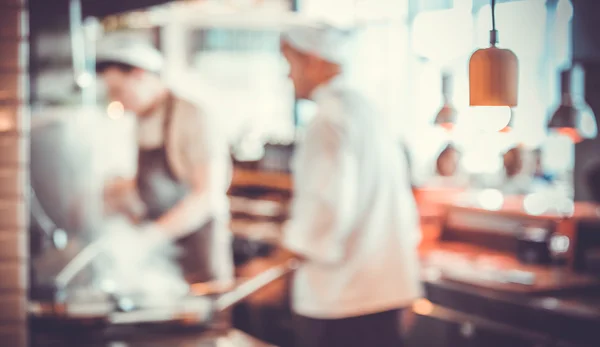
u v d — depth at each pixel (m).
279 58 6.08
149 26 5.02
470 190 4.62
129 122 3.29
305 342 2.89
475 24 3.16
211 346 2.38
